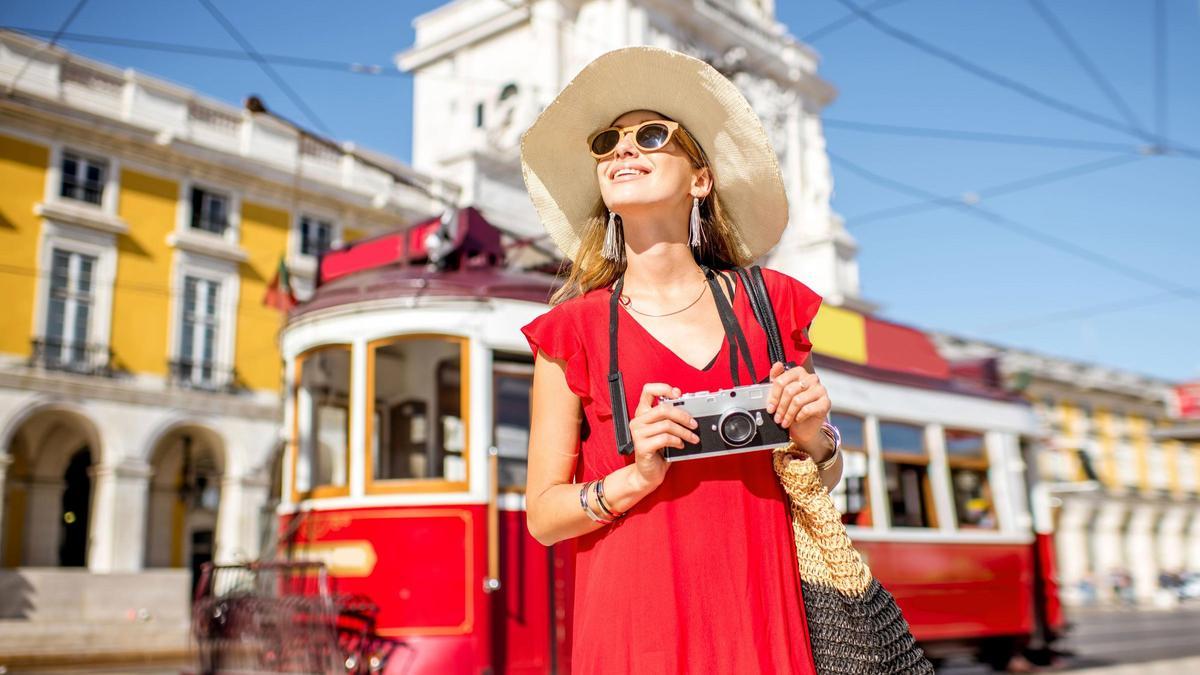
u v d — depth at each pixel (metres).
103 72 19.97
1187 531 42.94
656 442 1.25
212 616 5.50
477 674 5.14
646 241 1.51
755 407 1.27
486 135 25.20
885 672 1.35
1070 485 31.30
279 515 6.09
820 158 29.34
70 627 14.99
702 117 1.56
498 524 5.46
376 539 5.50
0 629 14.36
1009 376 9.72
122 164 20.25
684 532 1.32
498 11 26.94
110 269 19.92
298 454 6.02
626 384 1.40
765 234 1.65
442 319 5.70
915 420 7.92
